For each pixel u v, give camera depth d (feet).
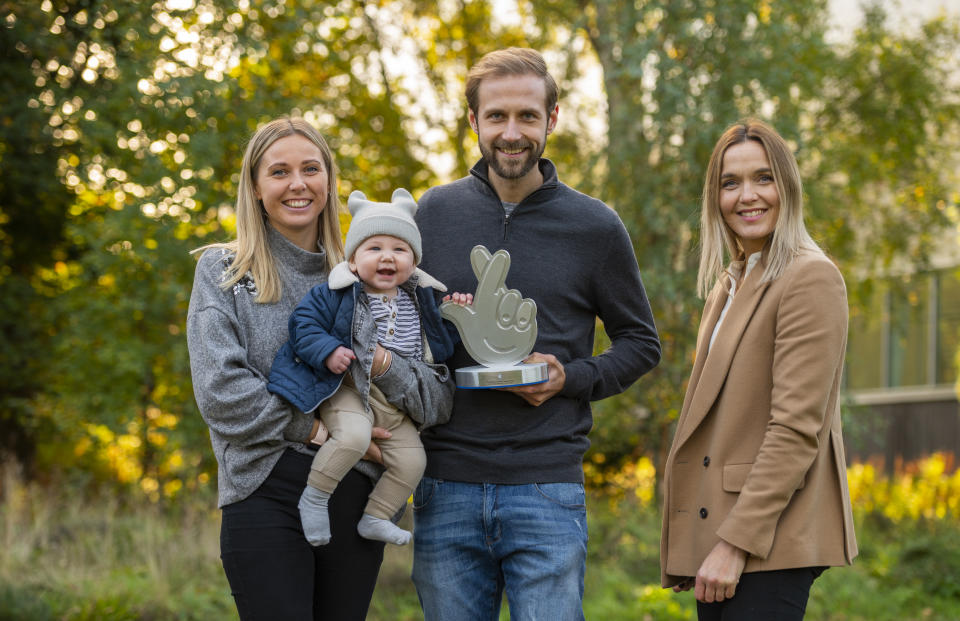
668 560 10.30
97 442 36.88
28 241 42.57
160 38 31.76
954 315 48.85
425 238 11.14
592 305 11.16
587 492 38.73
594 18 42.34
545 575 10.35
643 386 35.63
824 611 24.53
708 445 10.06
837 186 40.63
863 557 29.48
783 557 9.21
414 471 9.89
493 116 10.41
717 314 10.59
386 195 48.98
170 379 33.58
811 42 37.04
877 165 42.93
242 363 9.41
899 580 26.68
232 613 21.61
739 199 10.06
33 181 38.55
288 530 9.37
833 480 9.59
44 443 42.39
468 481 10.52
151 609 21.03
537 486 10.50
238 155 32.68
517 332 10.45
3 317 40.24
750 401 9.71
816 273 9.48
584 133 43.98
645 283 33.94
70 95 35.68
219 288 9.64
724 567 9.30
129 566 23.66
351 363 9.57
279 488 9.40
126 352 31.58
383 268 9.78
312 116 35.32
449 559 10.67
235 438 9.29
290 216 9.89
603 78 40.96
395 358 9.82
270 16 34.40
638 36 36.11
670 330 35.40
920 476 41.91
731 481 9.64
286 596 9.20
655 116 34.01
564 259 10.83
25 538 24.36
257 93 33.99
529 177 10.83
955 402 48.08
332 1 37.65
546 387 10.35
